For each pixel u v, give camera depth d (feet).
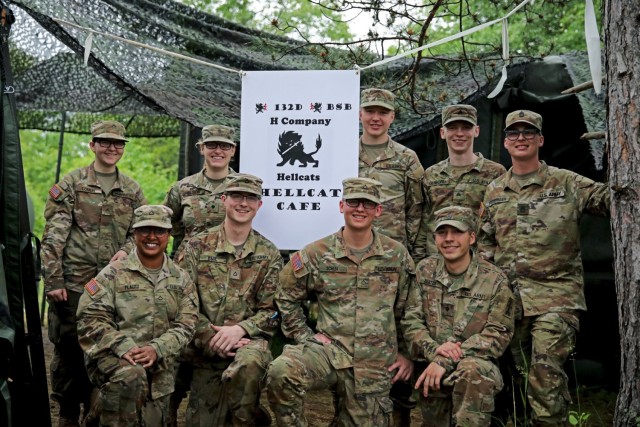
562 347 14.08
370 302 14.32
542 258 14.71
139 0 18.40
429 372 13.64
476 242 15.80
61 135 28.12
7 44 14.02
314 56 20.26
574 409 18.45
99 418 13.66
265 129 16.20
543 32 31.60
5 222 13.71
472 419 13.21
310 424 16.98
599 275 20.33
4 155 13.78
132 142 58.65
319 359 13.94
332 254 14.60
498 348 13.93
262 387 14.19
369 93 16.55
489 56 20.36
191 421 14.80
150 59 18.19
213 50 19.30
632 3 11.47
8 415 12.78
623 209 11.64
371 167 16.66
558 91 20.49
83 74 24.02
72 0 17.20
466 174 16.84
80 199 16.90
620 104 11.64
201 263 15.23
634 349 11.53
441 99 18.57
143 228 14.14
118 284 14.15
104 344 13.57
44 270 16.35
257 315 14.99
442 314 14.38
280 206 16.15
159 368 13.79
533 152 15.03
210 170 16.87
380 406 14.01
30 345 14.20
